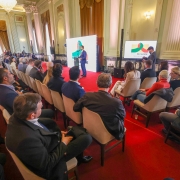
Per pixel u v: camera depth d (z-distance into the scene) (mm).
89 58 6793
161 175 1369
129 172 1404
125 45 5117
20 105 810
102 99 1230
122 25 5355
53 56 9812
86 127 1489
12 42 13188
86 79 5305
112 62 6117
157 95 1859
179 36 3953
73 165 1080
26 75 3336
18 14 12797
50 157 854
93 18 6367
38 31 11547
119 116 1252
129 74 2527
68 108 1829
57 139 992
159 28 4441
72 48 7688
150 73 2688
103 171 1419
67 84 1726
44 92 2406
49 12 9086
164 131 1983
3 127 2264
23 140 736
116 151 1675
